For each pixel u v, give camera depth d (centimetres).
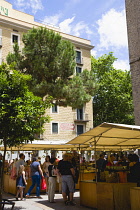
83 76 2184
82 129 3341
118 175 753
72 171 874
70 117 3219
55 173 944
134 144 1141
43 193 1209
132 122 4134
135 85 1694
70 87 1942
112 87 4112
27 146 1248
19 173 1015
